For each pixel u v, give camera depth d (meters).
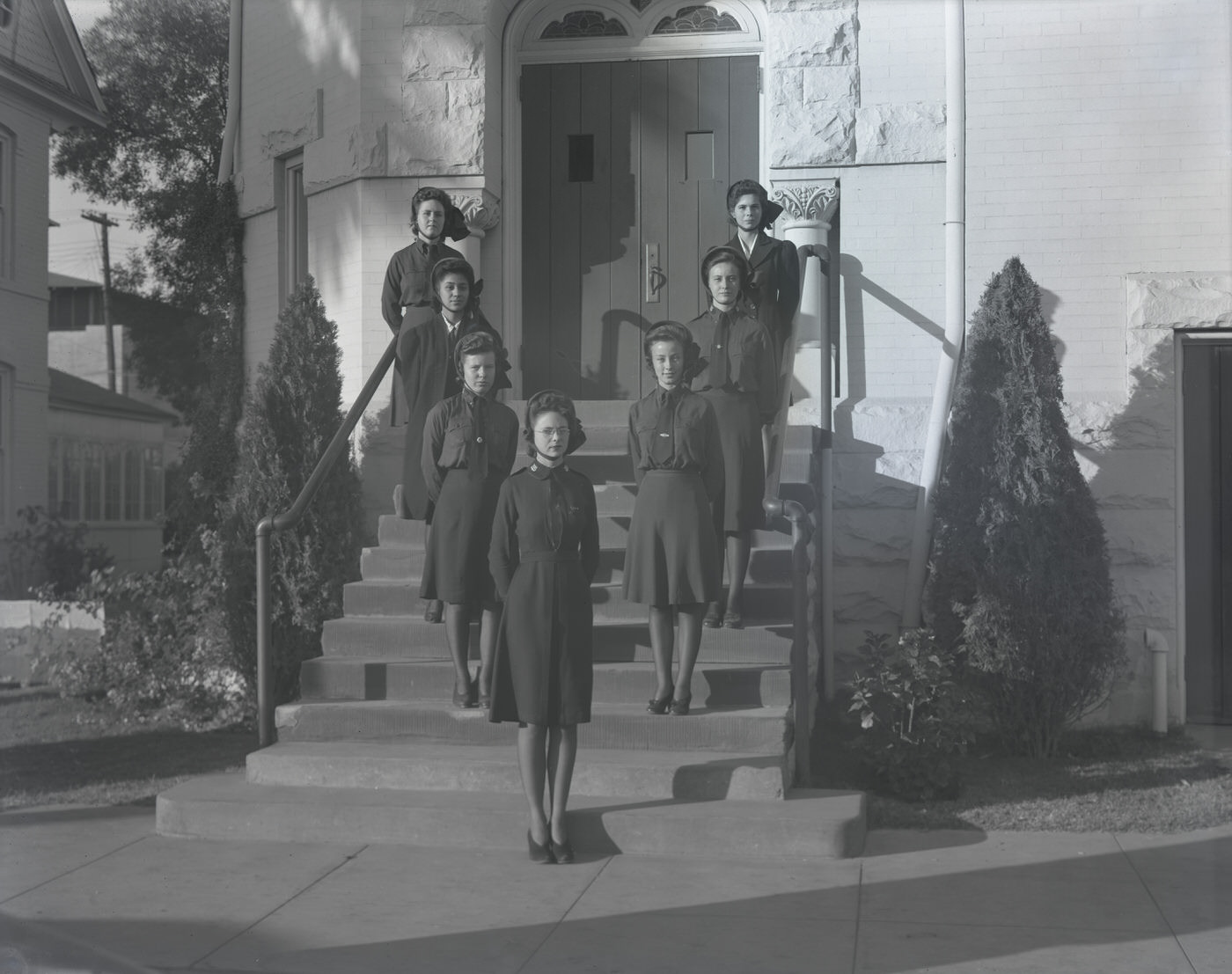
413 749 5.74
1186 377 7.55
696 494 5.46
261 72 9.08
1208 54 7.46
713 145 8.50
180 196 9.19
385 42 8.20
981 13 7.62
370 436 7.99
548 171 8.59
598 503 7.06
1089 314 7.51
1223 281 7.32
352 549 7.46
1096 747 6.87
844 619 7.64
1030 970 3.84
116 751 6.89
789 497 6.97
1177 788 6.01
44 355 7.51
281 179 8.96
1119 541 7.41
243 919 4.34
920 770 5.82
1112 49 7.53
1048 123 7.56
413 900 4.53
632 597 5.50
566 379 8.55
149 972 3.85
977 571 6.62
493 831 5.19
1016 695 6.61
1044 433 6.66
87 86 7.83
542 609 4.86
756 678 5.80
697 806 5.18
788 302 6.77
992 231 7.60
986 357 6.80
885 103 7.75
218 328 8.98
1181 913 4.34
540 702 4.83
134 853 5.14
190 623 7.69
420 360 6.51
